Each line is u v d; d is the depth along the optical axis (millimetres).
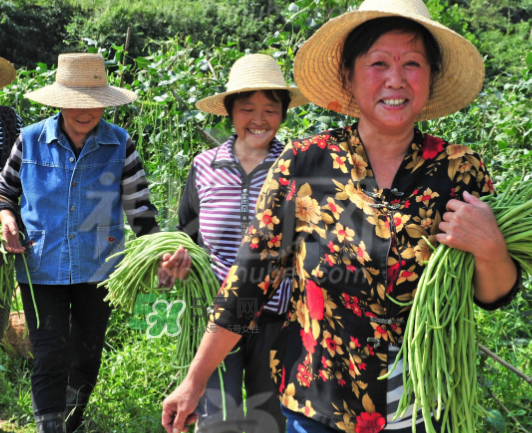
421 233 1754
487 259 1684
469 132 4688
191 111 4738
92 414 3438
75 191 2990
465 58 1922
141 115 5176
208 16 20250
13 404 3699
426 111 2188
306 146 1904
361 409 1773
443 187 1784
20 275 3043
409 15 1702
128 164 3102
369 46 1790
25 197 3020
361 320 1774
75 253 3002
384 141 1834
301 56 2045
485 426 3170
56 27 21188
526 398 3377
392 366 1719
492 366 3551
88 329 3166
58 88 2980
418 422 1778
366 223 1771
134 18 18672
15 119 3359
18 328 4137
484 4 31734
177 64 5352
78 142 3031
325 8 4508
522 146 4680
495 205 1793
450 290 1742
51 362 2990
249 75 2633
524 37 28578
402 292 1765
